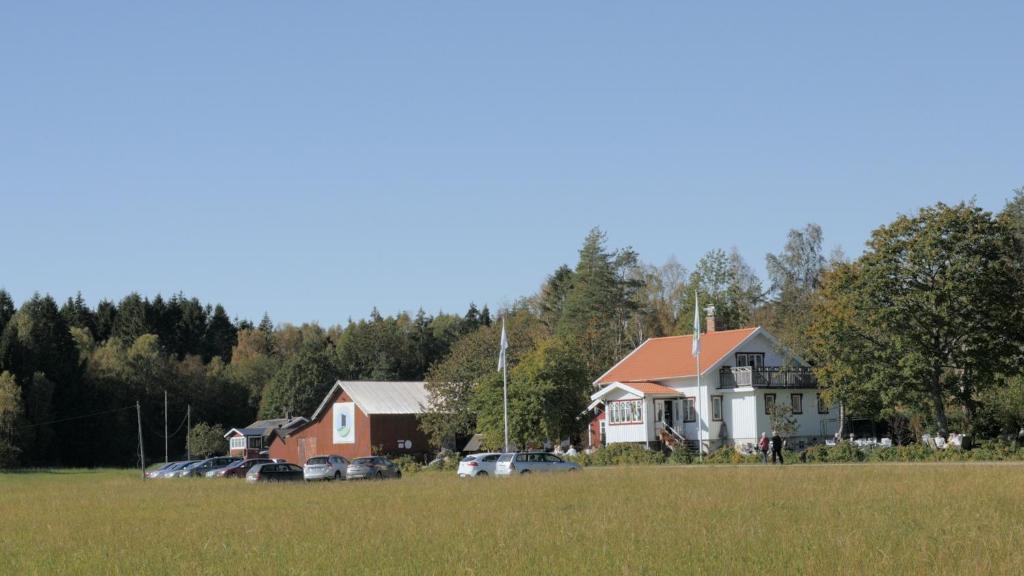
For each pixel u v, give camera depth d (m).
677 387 77.44
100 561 21.55
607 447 69.62
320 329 191.38
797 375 75.31
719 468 50.81
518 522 25.80
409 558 20.33
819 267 99.88
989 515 24.34
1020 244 67.88
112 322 173.12
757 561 18.34
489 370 84.12
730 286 114.00
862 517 24.45
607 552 20.06
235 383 141.38
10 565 21.61
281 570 19.56
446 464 74.25
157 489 49.25
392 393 91.31
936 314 58.88
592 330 100.62
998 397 63.12
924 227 60.28
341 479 59.34
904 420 72.69
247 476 58.22
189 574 19.44
